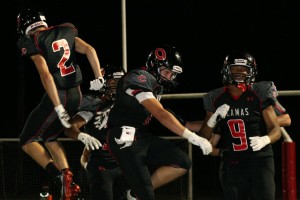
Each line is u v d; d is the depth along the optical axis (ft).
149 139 23.81
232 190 24.49
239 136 24.61
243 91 24.81
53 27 25.81
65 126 24.26
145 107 22.82
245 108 24.66
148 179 23.09
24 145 26.16
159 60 23.72
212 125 24.29
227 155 25.02
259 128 24.75
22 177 43.93
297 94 28.37
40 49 25.11
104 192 27.76
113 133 23.73
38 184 46.42
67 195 25.22
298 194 59.11
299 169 73.00
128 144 23.32
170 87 24.17
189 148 34.88
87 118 28.22
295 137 88.53
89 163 28.50
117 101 23.99
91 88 26.00
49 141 26.32
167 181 23.90
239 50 24.93
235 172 24.58
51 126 26.02
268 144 24.66
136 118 23.79
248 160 24.52
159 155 23.63
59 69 25.34
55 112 25.66
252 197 24.43
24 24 25.80
